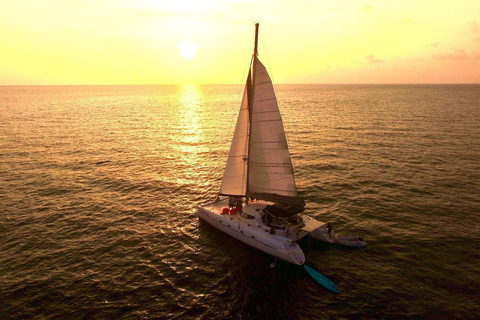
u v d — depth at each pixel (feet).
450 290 49.78
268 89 57.31
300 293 50.08
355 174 109.81
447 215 76.69
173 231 71.10
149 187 99.45
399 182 100.68
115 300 48.44
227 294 50.14
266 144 60.90
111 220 76.23
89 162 126.11
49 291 50.06
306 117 265.75
